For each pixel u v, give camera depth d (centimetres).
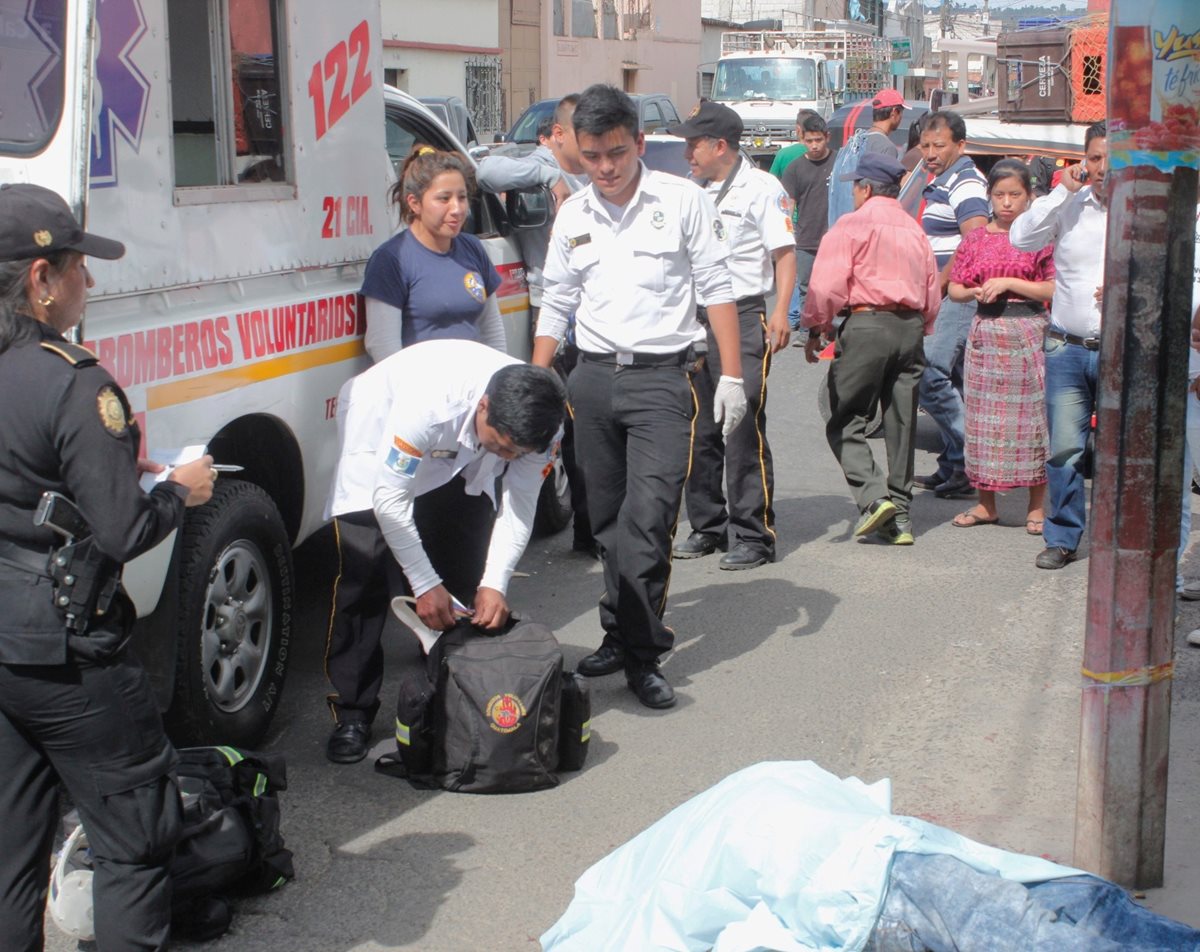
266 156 464
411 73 2562
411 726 425
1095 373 625
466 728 422
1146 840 354
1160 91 314
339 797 431
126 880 308
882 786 349
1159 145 317
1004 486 707
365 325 511
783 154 1366
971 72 2241
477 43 2772
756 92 2500
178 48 418
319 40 486
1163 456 332
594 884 342
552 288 508
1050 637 566
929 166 855
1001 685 517
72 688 289
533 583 640
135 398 391
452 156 496
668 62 3875
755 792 333
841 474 849
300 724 492
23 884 300
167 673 416
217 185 438
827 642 563
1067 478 645
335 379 495
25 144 369
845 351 675
